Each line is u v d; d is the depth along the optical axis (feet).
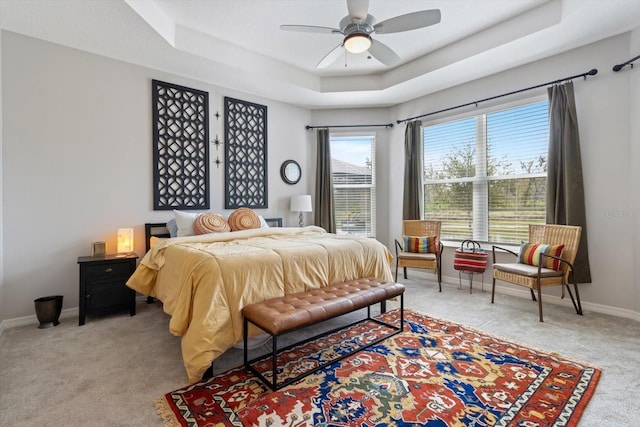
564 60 10.69
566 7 8.70
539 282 9.28
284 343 7.77
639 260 9.16
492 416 4.90
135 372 6.35
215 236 9.78
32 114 9.37
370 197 17.07
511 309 10.27
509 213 12.42
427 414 4.95
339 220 17.15
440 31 10.71
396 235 16.44
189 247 8.18
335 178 17.17
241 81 13.05
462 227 13.99
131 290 9.85
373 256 9.81
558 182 10.49
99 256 9.87
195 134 12.80
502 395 5.46
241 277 6.68
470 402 5.26
